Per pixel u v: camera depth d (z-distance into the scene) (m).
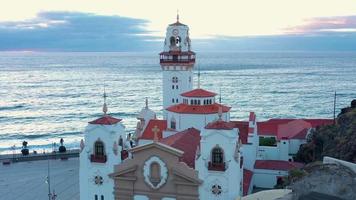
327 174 51.28
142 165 68.38
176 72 108.12
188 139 77.25
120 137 75.00
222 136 65.56
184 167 66.25
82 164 74.06
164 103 110.62
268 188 89.44
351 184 49.78
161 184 67.44
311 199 49.50
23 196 95.38
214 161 66.62
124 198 70.12
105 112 75.69
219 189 66.19
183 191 67.00
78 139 187.88
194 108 86.94
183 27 108.38
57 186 102.50
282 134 110.69
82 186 74.56
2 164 124.25
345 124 96.69
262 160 95.81
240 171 68.50
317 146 99.19
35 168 120.00
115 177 69.88
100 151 73.31
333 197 49.16
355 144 83.00
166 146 66.38
